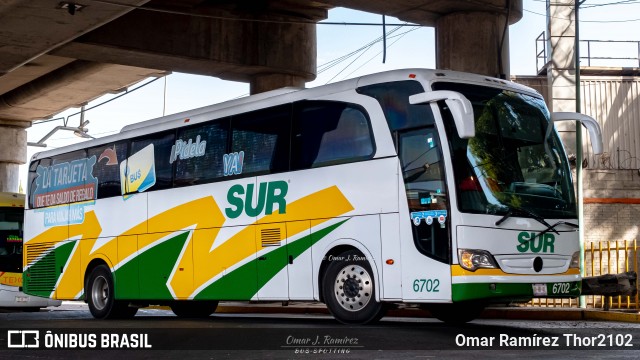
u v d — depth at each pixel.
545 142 13.42
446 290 12.07
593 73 25.67
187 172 16.28
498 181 12.57
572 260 13.12
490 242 12.23
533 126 13.40
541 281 12.62
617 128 25.39
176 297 16.17
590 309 17.98
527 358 9.41
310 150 14.06
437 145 12.35
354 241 13.20
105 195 18.14
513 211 12.51
